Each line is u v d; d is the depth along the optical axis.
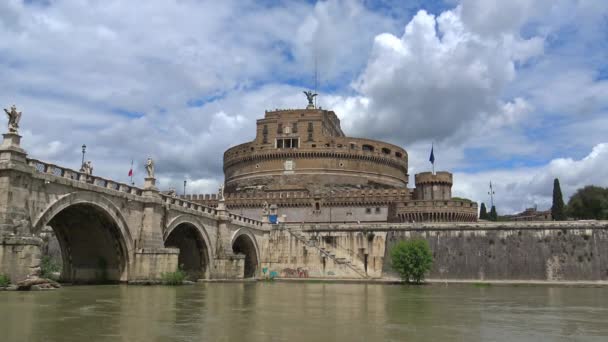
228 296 40.66
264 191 113.75
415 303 38.31
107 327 21.81
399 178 128.12
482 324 26.09
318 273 82.06
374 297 44.28
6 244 35.81
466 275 80.56
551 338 21.75
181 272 55.03
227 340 19.53
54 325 21.84
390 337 21.16
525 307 36.44
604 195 116.75
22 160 38.00
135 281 50.06
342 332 22.22
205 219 65.38
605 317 30.05
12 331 20.05
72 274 52.59
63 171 42.53
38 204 39.12
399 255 73.50
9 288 35.56
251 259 82.44
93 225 49.09
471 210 97.56
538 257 78.81
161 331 21.23
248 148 123.44
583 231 78.12
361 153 120.00
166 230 55.06
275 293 46.84
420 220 96.00
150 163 53.56
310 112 121.62
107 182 47.69
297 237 84.25
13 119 37.94
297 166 117.62
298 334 21.38
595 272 75.88
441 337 21.53
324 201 106.25
